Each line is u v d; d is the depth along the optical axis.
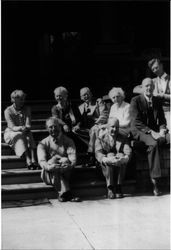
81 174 6.29
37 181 6.13
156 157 5.96
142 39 10.15
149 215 5.03
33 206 5.49
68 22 10.27
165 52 10.05
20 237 4.34
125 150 5.89
